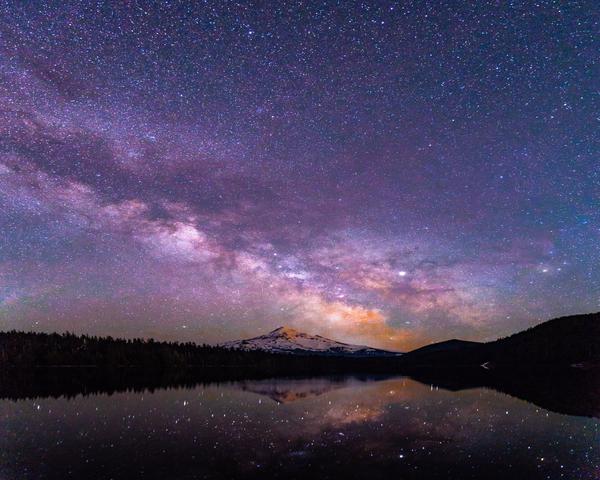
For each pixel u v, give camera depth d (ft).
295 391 173.47
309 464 59.31
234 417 99.50
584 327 445.78
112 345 402.52
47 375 286.05
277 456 63.31
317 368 441.68
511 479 53.47
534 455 64.08
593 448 68.44
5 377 262.26
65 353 374.63
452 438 76.07
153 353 397.39
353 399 139.54
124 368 369.30
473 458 62.69
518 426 87.71
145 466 57.93
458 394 155.94
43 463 59.36
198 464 58.95
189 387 192.75
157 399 138.31
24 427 86.28
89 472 55.21
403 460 61.36
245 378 286.05
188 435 78.18
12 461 60.29
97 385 202.28
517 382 224.74
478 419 96.53
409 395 153.07
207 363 415.03
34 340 385.29
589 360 372.38
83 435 78.33
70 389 178.91
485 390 173.37
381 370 427.33
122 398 141.49
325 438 75.87
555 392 164.35
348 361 525.75
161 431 82.12
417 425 88.89
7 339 378.73
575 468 57.82
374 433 80.53
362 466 58.54
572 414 103.96
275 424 90.27
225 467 57.72
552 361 396.37
